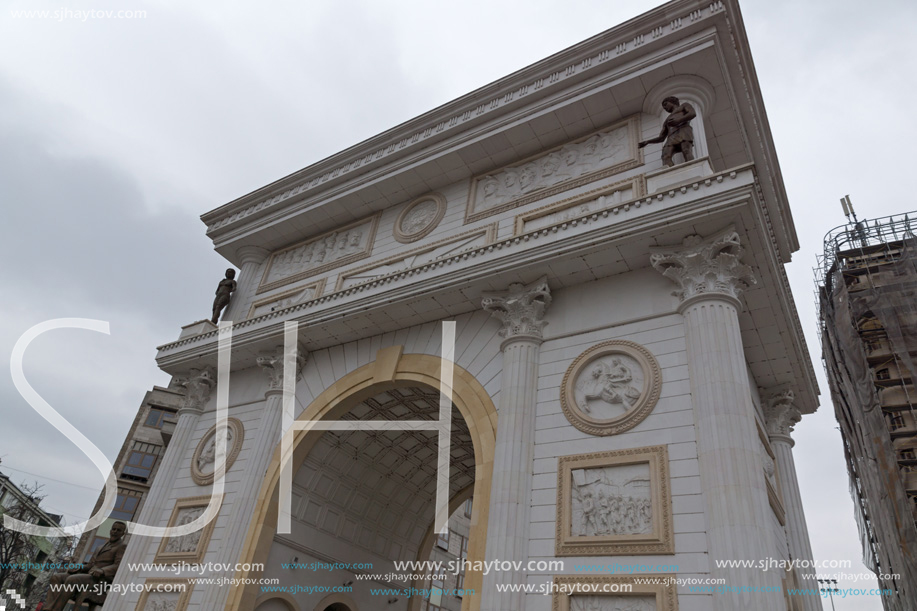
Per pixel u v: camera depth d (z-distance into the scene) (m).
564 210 19.08
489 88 22.25
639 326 15.59
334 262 25.12
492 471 15.47
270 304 25.83
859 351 24.97
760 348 17.81
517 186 21.42
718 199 14.36
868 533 28.81
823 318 30.67
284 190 27.55
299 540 21.27
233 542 19.16
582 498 13.88
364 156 25.31
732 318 14.20
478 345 18.31
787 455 19.09
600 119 20.45
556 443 15.00
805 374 18.75
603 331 16.06
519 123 21.09
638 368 15.00
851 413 27.72
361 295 20.28
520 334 16.84
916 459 24.45
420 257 21.95
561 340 16.64
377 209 25.55
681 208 14.77
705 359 13.66
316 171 26.61
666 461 13.28
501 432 15.52
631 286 16.34
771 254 15.13
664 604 11.73
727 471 12.14
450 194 23.34
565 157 20.88
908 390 26.36
